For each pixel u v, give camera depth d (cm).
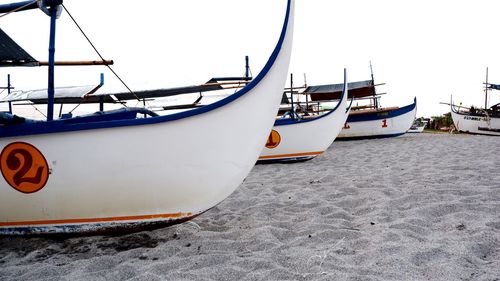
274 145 693
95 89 545
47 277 214
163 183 262
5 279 214
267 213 344
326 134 700
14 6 286
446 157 666
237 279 200
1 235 281
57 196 262
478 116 1488
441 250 224
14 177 262
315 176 534
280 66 262
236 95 255
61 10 302
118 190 261
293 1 260
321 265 213
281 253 237
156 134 255
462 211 303
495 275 187
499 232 249
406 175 494
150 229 279
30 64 394
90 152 256
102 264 231
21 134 254
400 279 189
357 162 677
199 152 260
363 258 221
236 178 275
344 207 352
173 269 217
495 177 440
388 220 297
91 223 270
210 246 256
